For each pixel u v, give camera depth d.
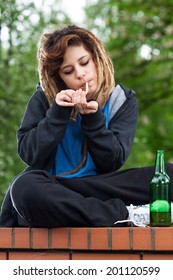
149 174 4.04
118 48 11.43
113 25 11.23
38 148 3.87
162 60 11.56
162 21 11.12
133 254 3.74
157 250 3.70
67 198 3.67
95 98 4.05
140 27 11.16
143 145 11.29
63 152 4.05
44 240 3.78
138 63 11.73
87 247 3.72
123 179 4.01
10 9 7.98
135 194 4.01
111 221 3.79
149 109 12.40
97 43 4.02
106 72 4.04
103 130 3.90
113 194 3.97
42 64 4.06
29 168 4.02
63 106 3.85
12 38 8.02
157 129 12.27
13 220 4.07
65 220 3.71
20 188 3.71
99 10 11.25
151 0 11.05
